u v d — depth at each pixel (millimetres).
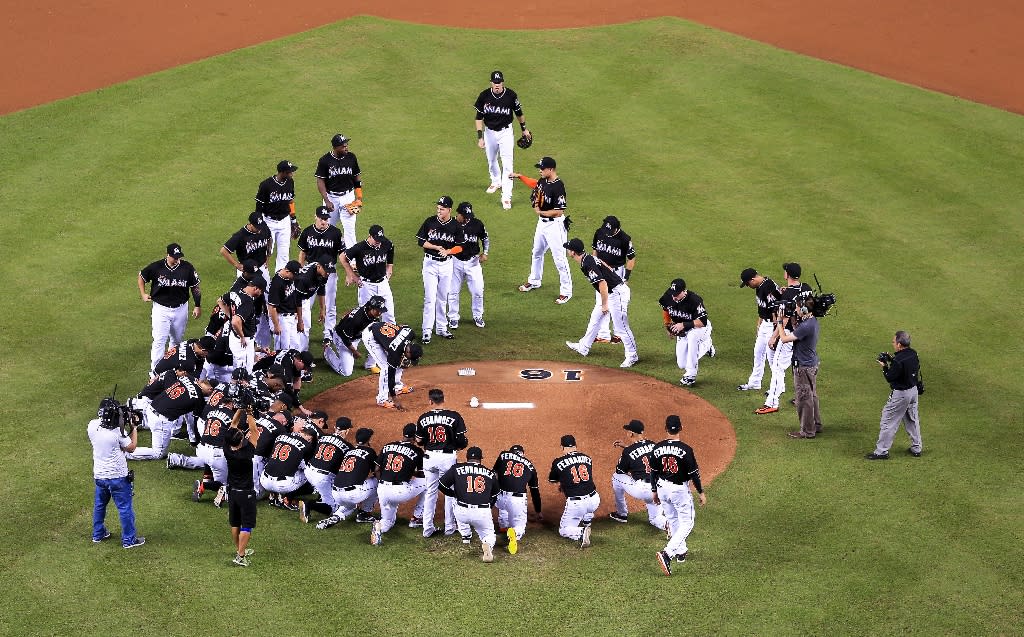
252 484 51906
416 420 65125
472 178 105750
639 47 136125
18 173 102875
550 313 83625
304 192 101625
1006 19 148125
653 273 89625
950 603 49656
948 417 68188
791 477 60906
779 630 47906
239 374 63219
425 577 51906
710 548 54406
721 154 111125
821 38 143125
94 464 52625
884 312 82938
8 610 48344
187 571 51562
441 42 136375
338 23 141125
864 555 53406
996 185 104938
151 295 71625
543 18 147500
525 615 48906
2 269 86562
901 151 111625
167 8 148500
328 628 47625
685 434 65438
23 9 145875
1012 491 59062
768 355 73688
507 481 54812
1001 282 87562
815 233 95875
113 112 115938
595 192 103312
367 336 68312
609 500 59438
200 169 104938
